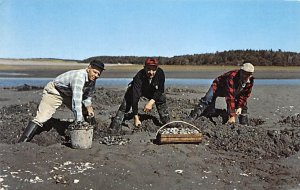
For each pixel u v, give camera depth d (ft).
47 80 43.29
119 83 39.47
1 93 26.32
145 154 11.18
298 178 10.01
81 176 9.55
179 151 11.53
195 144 12.29
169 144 12.08
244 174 10.14
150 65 13.25
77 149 11.37
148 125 14.32
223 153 11.73
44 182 9.21
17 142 12.29
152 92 14.03
